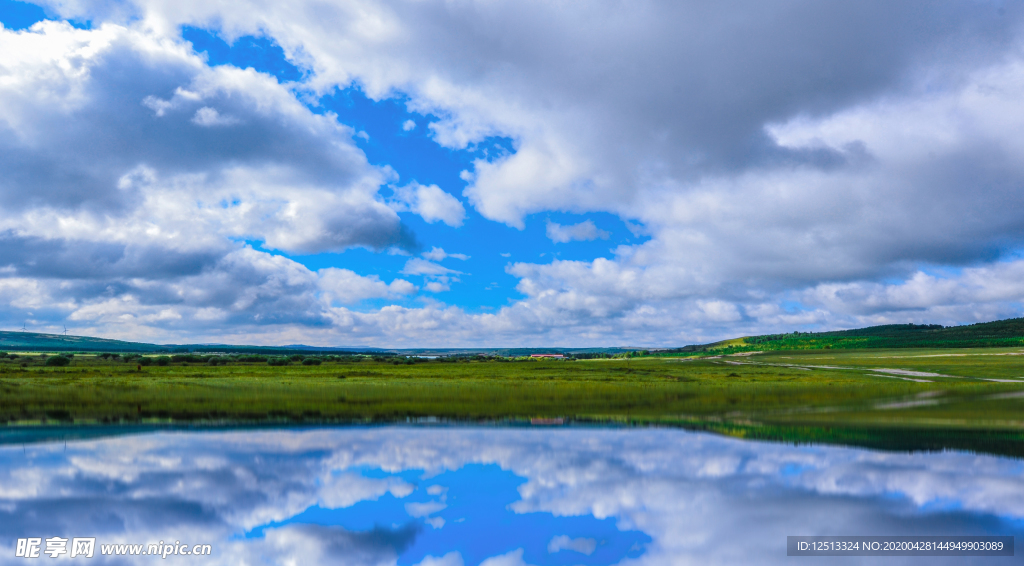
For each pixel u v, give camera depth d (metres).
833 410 35.22
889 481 17.62
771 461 20.58
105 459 21.70
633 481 18.16
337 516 15.08
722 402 42.03
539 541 13.25
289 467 20.41
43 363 103.62
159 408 38.56
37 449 23.77
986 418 30.80
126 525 14.44
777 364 123.00
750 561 11.90
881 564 11.66
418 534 13.73
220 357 134.75
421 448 23.77
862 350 189.12
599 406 39.53
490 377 78.38
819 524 13.93
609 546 12.83
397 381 68.00
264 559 12.48
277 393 49.78
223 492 17.25
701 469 19.52
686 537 13.34
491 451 23.05
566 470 19.69
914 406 36.88
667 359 181.62
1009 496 15.96
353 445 24.64
